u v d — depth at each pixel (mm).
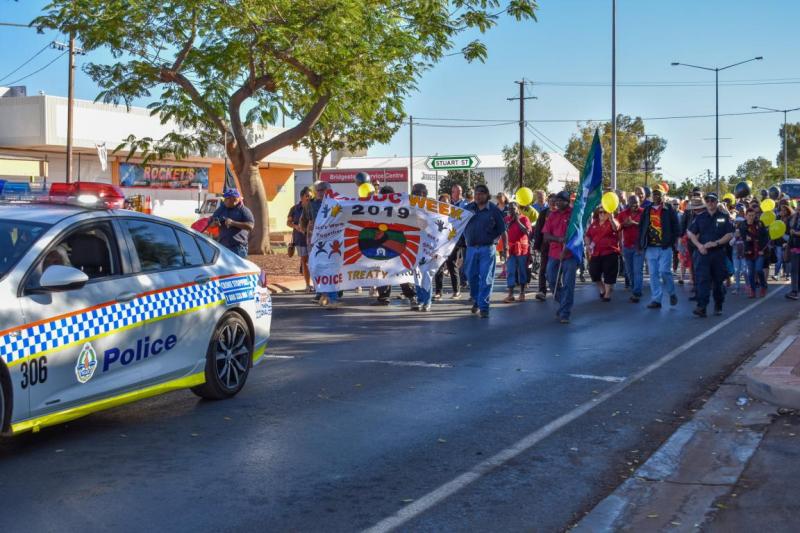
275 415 6883
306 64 19844
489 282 13477
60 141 32500
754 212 17078
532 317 13555
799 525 4402
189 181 39094
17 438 6117
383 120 27656
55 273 5555
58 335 5664
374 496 4965
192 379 6988
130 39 19641
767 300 16641
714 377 8516
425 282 14242
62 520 4492
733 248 18484
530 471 5484
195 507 4727
